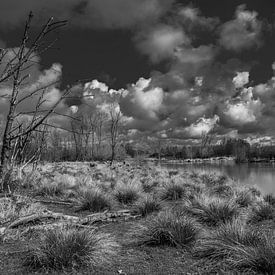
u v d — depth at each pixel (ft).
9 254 19.69
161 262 19.19
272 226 26.99
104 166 111.14
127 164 130.31
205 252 19.93
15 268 17.83
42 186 41.81
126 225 27.84
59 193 41.52
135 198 37.68
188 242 21.95
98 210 32.96
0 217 24.91
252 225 27.73
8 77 17.51
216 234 21.20
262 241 19.21
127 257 19.98
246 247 18.72
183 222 23.03
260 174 112.37
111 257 19.77
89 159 148.56
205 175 73.67
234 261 17.90
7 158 23.79
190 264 18.79
